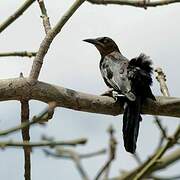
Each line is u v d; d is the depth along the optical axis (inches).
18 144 249.6
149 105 518.3
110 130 245.4
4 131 244.8
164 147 251.9
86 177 242.2
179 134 252.8
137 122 581.6
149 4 429.1
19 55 438.6
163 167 248.7
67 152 266.4
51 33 445.7
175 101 498.3
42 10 463.2
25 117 446.6
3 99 444.5
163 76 538.6
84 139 244.2
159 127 255.8
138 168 248.2
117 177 248.5
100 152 256.1
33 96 446.0
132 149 575.5
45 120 245.1
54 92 450.0
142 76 633.0
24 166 405.4
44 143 247.3
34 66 446.0
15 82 441.7
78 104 460.4
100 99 469.1
